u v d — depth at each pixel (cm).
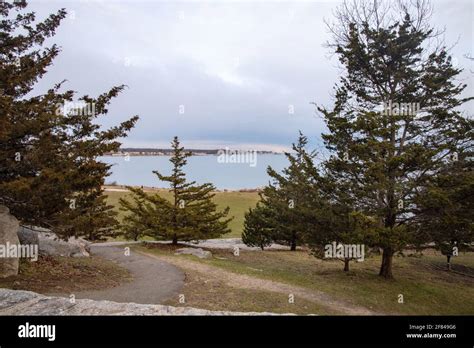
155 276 1566
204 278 1578
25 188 935
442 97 1791
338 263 2394
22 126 1044
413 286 1741
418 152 1514
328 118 1808
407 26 1908
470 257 2820
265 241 3150
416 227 1616
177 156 2730
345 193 1691
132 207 2820
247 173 14075
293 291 1455
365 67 1970
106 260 1942
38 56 1261
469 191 1419
